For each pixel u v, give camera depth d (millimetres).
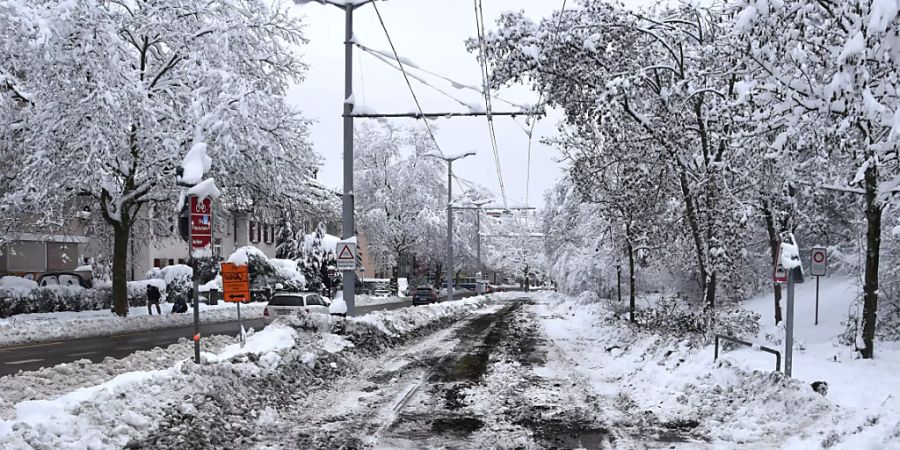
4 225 29438
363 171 65625
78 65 24000
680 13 19609
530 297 79688
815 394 9500
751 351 15148
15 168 27125
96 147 24156
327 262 57219
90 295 33188
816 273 12078
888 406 9016
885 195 12562
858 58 10094
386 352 19078
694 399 11242
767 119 13203
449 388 12953
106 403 8633
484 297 58625
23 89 25953
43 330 22734
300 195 31703
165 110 27078
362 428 9547
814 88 12203
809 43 12328
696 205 19812
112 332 25656
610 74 17359
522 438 9031
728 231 18656
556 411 10820
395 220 65750
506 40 17250
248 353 12805
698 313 21438
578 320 32594
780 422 9258
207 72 25875
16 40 23516
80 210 32844
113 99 24328
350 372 14875
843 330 21594
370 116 20406
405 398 11883
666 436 9180
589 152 23000
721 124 17797
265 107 26594
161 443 7961
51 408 8086
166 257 49594
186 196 11789
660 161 19844
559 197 55844
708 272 19203
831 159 16531
